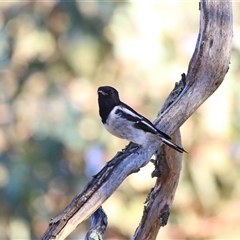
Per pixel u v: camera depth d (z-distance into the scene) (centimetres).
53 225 642
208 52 702
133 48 1394
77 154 1484
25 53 1548
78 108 1473
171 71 1364
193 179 1356
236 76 1333
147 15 1397
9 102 1548
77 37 1496
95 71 1486
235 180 1377
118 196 1397
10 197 1455
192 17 1398
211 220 1366
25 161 1476
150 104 1368
